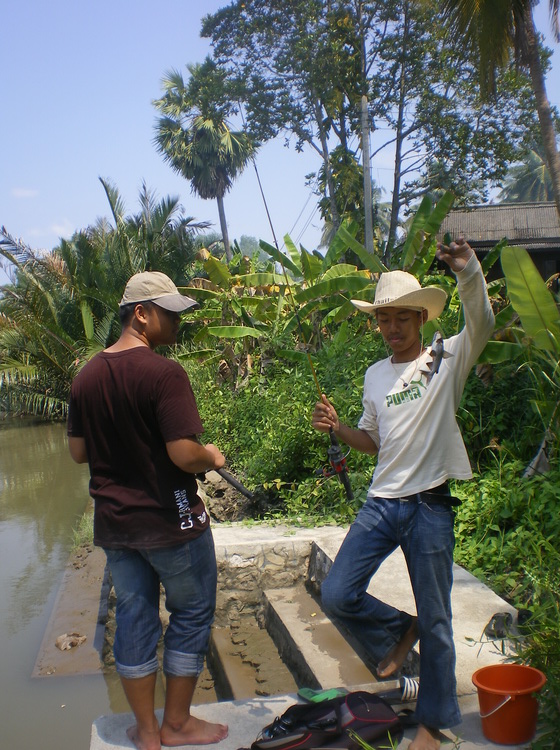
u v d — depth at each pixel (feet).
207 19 63.52
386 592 13.89
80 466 45.78
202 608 10.18
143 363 9.73
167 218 74.79
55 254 78.43
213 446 10.74
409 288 10.02
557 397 17.52
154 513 9.77
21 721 15.34
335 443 11.00
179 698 10.10
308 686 13.62
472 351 9.65
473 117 69.41
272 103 64.49
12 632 20.08
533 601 12.82
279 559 17.48
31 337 73.92
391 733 9.71
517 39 32.30
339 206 73.26
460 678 11.03
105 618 20.21
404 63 66.08
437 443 9.67
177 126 101.19
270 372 34.32
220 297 37.09
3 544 28.99
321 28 63.57
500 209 79.56
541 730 9.68
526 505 16.17
